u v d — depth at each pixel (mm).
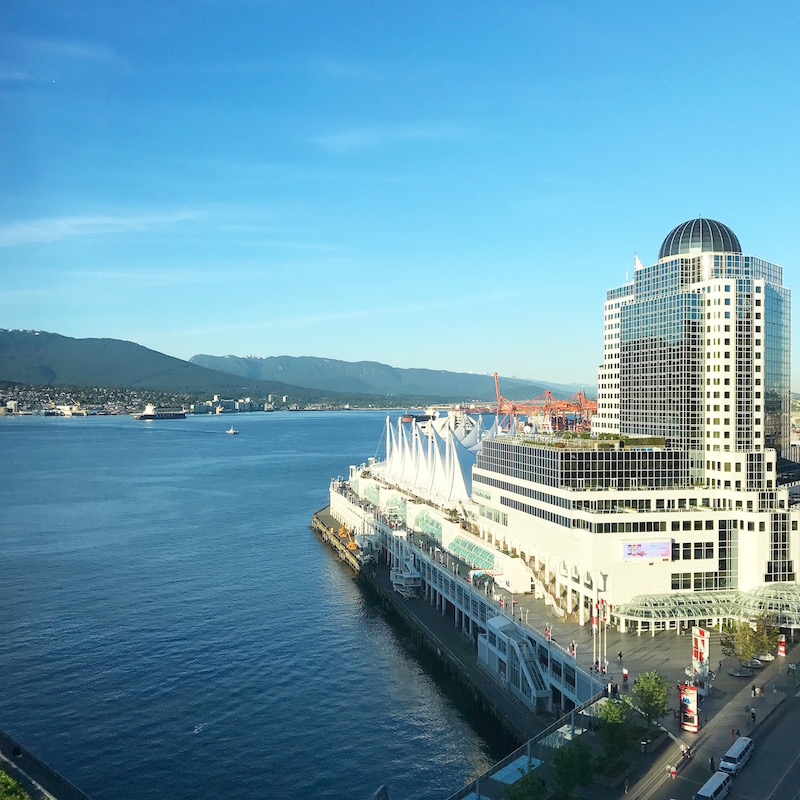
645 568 169000
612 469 180125
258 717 151750
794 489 196500
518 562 186750
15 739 141500
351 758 136250
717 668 144250
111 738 142500
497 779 111000
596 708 119750
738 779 103625
